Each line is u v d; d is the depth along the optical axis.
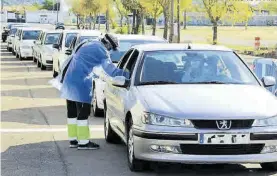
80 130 12.14
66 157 11.38
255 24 86.38
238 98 9.65
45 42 36.50
